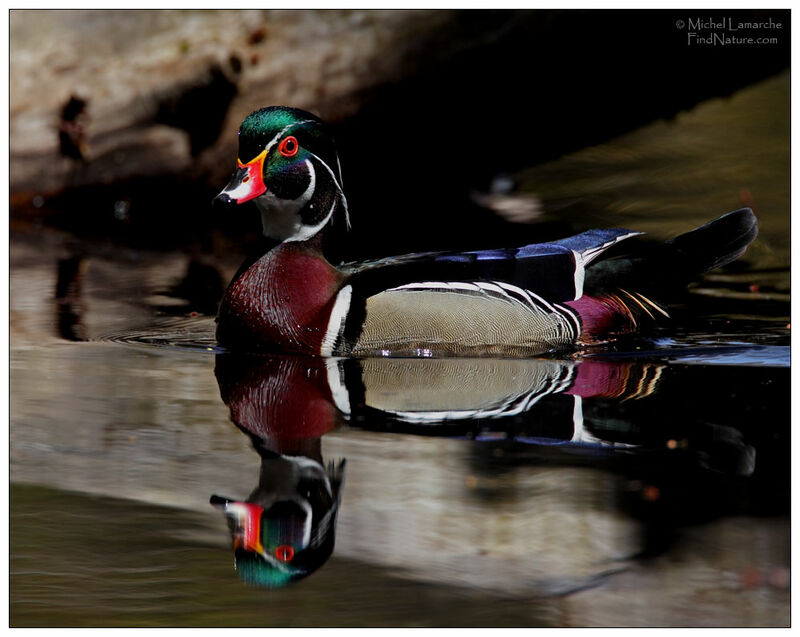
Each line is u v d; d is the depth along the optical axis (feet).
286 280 37.35
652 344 37.99
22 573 22.17
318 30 66.69
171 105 68.18
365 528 23.94
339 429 29.86
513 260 38.06
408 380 33.96
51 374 35.45
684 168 62.90
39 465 27.55
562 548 22.88
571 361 36.09
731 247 41.09
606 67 68.64
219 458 27.84
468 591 21.53
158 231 64.34
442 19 65.98
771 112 68.33
